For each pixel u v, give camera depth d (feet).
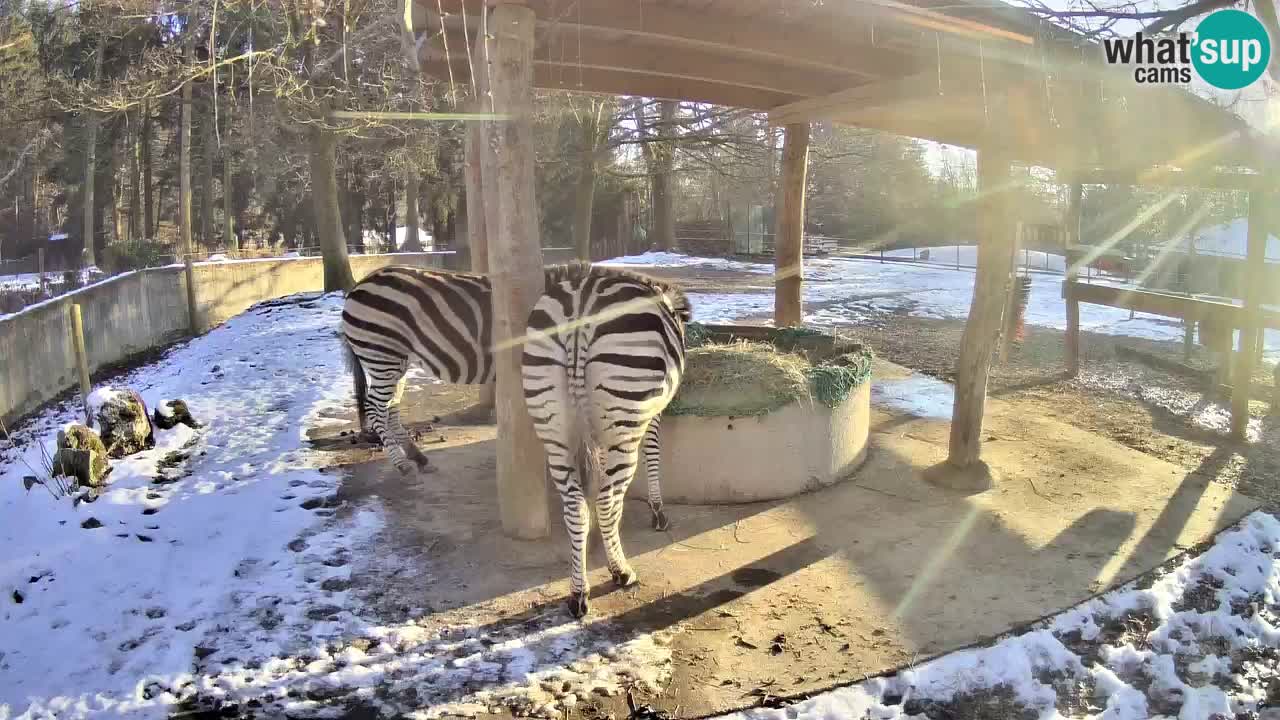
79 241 106.22
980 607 13.58
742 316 45.19
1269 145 21.86
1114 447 22.58
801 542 16.19
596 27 15.92
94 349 39.42
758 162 76.28
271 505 17.95
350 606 13.64
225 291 56.95
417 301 18.60
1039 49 17.12
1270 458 21.85
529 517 16.19
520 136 14.83
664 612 13.48
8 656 12.20
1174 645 12.78
